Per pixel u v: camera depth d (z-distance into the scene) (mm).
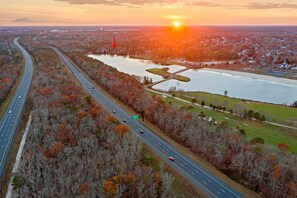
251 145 91000
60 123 103562
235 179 81812
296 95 198750
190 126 104750
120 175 73000
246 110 143875
